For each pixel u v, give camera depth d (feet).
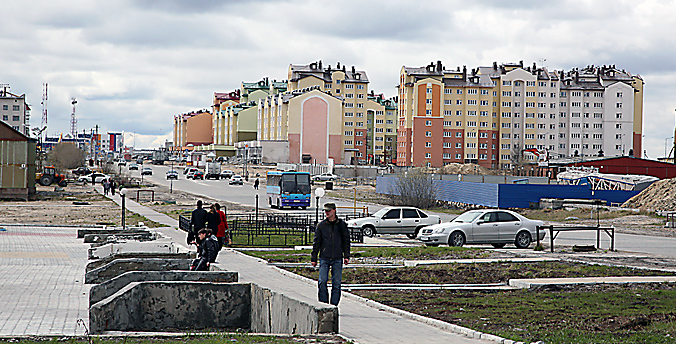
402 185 214.48
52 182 293.84
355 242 94.73
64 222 134.41
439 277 55.98
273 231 109.60
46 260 74.18
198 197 244.83
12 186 206.18
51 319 40.93
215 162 389.39
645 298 44.32
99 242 89.81
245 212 172.96
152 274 45.68
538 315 38.60
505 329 34.40
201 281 45.91
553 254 75.82
